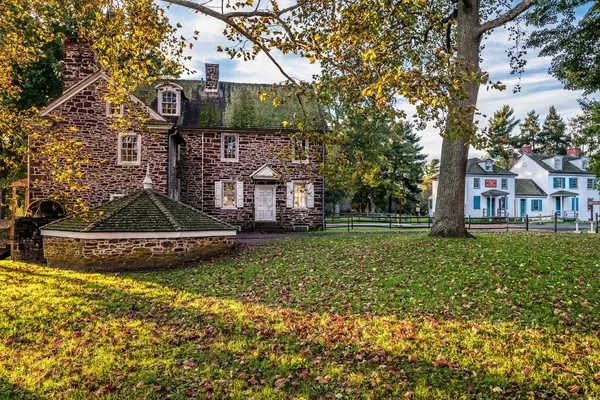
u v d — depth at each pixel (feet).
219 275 37.86
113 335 21.15
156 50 33.09
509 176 140.56
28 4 36.01
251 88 89.45
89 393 14.74
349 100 23.90
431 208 150.71
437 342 19.24
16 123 34.60
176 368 16.80
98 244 44.16
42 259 51.39
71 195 63.05
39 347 19.65
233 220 81.20
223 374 16.25
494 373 15.83
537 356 17.28
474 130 18.53
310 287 31.60
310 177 26.96
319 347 19.15
